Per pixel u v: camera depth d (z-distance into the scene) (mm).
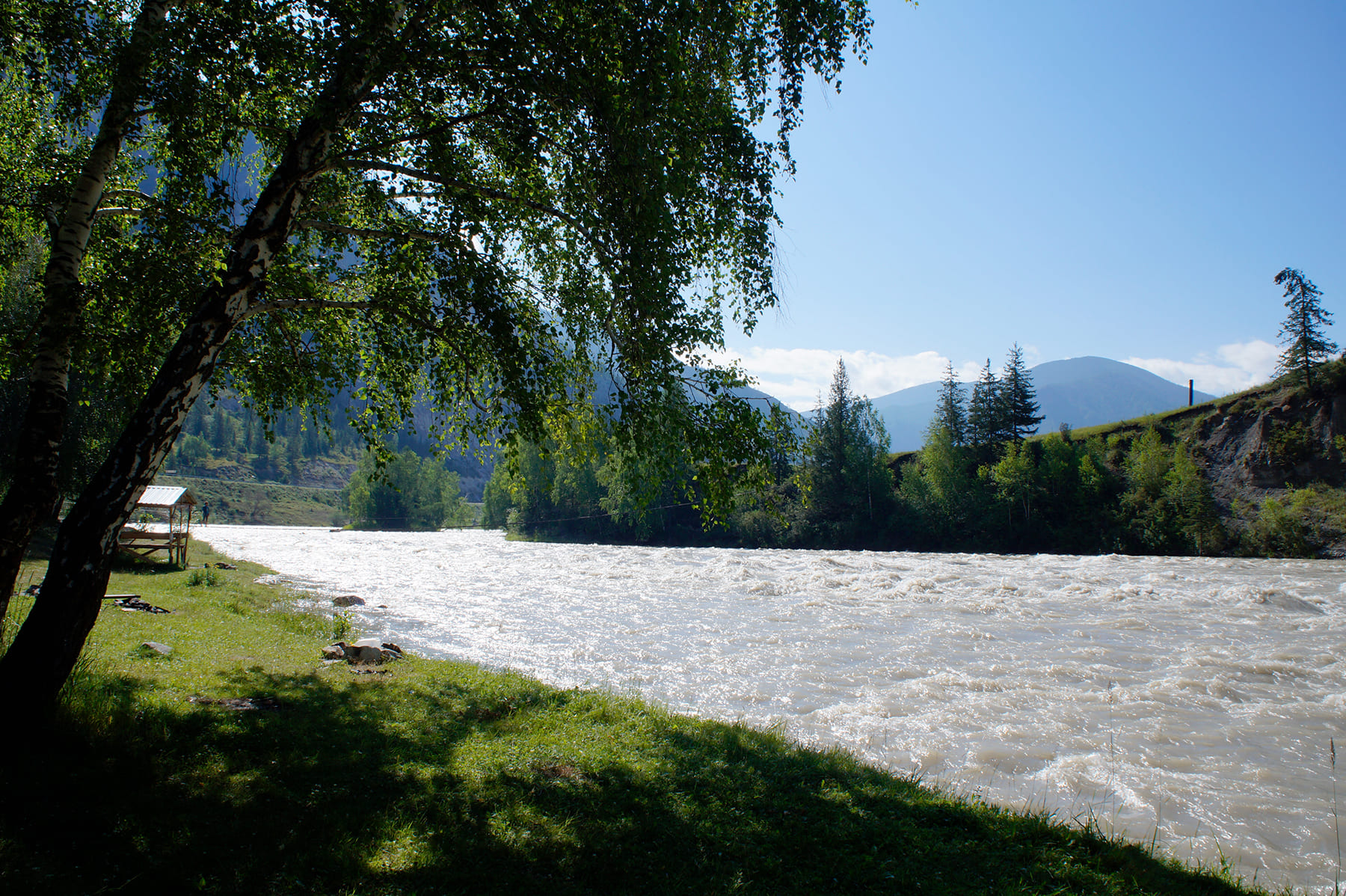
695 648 18031
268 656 12930
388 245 7867
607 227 7121
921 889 5297
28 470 6469
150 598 18094
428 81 6785
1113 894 5414
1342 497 60438
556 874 5230
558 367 9336
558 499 89750
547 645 18516
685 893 5027
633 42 6543
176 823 5285
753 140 7738
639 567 42312
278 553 49656
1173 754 10539
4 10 6633
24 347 7867
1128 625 20969
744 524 80500
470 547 64188
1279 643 18250
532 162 7492
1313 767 10070
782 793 7348
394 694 10734
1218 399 81688
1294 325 73750
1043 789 9297
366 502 121500
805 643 18578
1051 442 78688
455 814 6145
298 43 6484
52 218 7418
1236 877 6676
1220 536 61875
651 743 8984
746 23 8156
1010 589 29297
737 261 9039
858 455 82938
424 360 8641
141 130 7980
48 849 4574
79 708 6633
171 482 149500
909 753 10547
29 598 14164
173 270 8047
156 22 6629
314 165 6930
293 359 9602
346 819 5777
